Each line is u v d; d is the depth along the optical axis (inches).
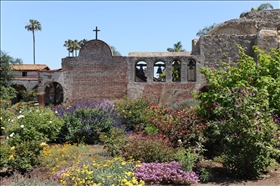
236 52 810.2
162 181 274.5
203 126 354.6
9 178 292.2
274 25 852.6
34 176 287.9
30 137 349.7
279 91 346.0
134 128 497.7
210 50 820.6
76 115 480.1
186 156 300.8
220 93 357.1
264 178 288.4
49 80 886.4
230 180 283.9
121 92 858.1
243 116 274.2
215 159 333.7
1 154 305.6
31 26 2210.9
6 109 682.2
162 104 642.8
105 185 234.7
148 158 311.4
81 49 879.1
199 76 816.9
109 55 866.8
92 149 386.6
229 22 876.0
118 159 296.8
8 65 1124.5
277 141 282.0
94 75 872.9
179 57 826.2
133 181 238.8
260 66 387.9
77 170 258.5
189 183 270.8
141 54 861.8
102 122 468.1
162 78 953.5
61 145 427.8
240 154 284.7
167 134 363.6
